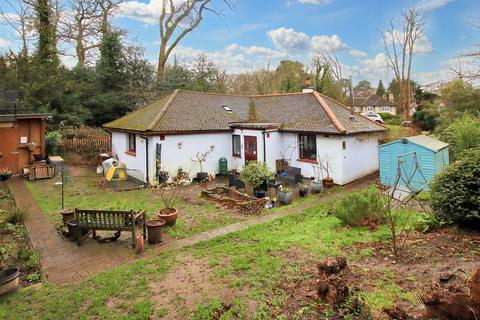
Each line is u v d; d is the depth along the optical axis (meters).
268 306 4.84
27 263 7.04
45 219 10.38
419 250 6.55
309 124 16.14
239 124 17.53
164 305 5.29
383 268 5.79
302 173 16.50
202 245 8.16
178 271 6.58
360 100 63.38
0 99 18.09
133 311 5.17
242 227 9.52
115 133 19.47
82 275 6.73
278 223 9.77
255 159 16.78
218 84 36.09
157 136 15.48
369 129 16.06
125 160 18.23
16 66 22.05
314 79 34.00
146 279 6.28
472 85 18.95
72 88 24.16
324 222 9.38
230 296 5.33
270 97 21.48
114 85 28.11
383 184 14.23
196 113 18.12
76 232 8.41
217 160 17.77
